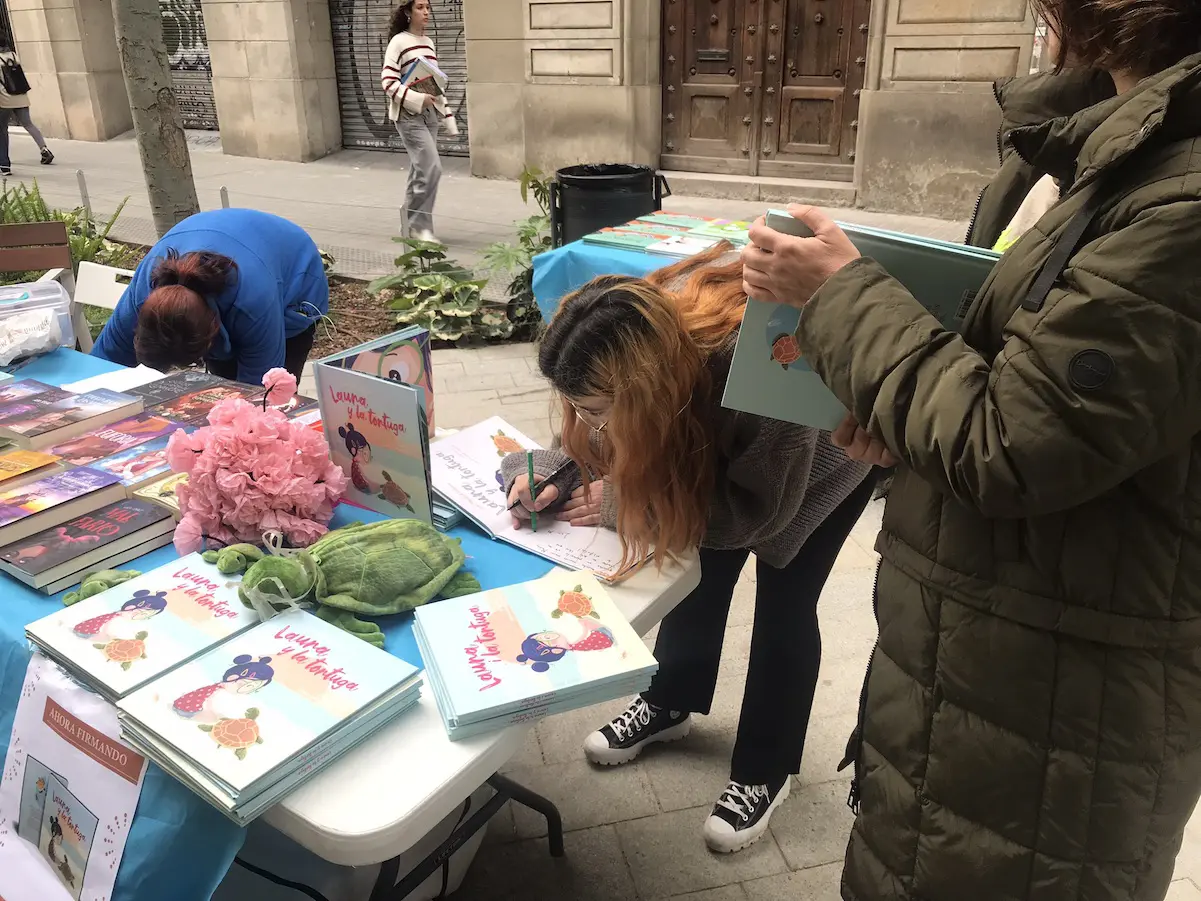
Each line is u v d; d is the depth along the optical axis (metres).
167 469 1.83
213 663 1.21
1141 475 0.99
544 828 2.14
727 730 2.44
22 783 1.33
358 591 1.39
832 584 3.03
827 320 1.06
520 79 8.90
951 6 6.73
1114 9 0.96
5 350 2.51
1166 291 0.86
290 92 10.59
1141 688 1.05
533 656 1.25
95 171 10.23
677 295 1.54
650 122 8.48
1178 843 1.17
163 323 2.45
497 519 1.70
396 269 6.32
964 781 1.16
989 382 0.97
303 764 1.07
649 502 1.47
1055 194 2.58
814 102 7.82
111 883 1.19
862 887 1.33
